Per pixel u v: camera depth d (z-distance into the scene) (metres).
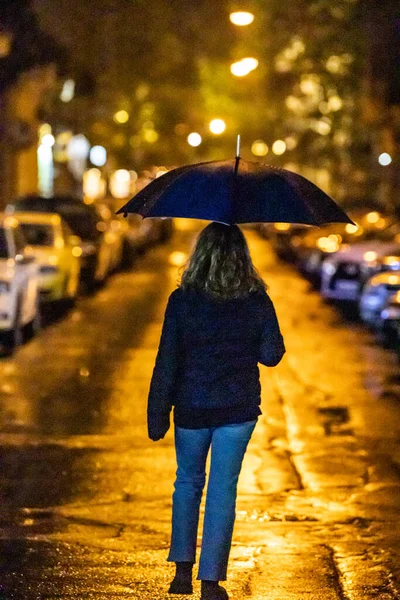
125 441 14.30
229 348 7.62
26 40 42.09
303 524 10.62
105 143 69.62
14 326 22.11
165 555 9.51
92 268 34.16
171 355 7.63
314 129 60.91
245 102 76.44
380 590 8.62
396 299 23.44
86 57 55.47
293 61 56.16
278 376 20.08
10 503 11.26
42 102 58.47
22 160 59.66
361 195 62.97
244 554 9.56
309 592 8.53
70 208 36.56
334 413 16.56
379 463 13.31
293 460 13.42
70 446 13.98
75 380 18.91
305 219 7.57
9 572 9.02
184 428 7.69
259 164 7.93
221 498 7.70
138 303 31.98
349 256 32.72
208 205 7.51
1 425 15.22
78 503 11.30
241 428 7.64
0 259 22.17
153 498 11.52
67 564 9.24
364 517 10.88
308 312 31.25
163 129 74.62
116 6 58.41
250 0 56.09
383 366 21.41
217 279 7.59
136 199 8.00
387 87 50.25
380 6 49.97
